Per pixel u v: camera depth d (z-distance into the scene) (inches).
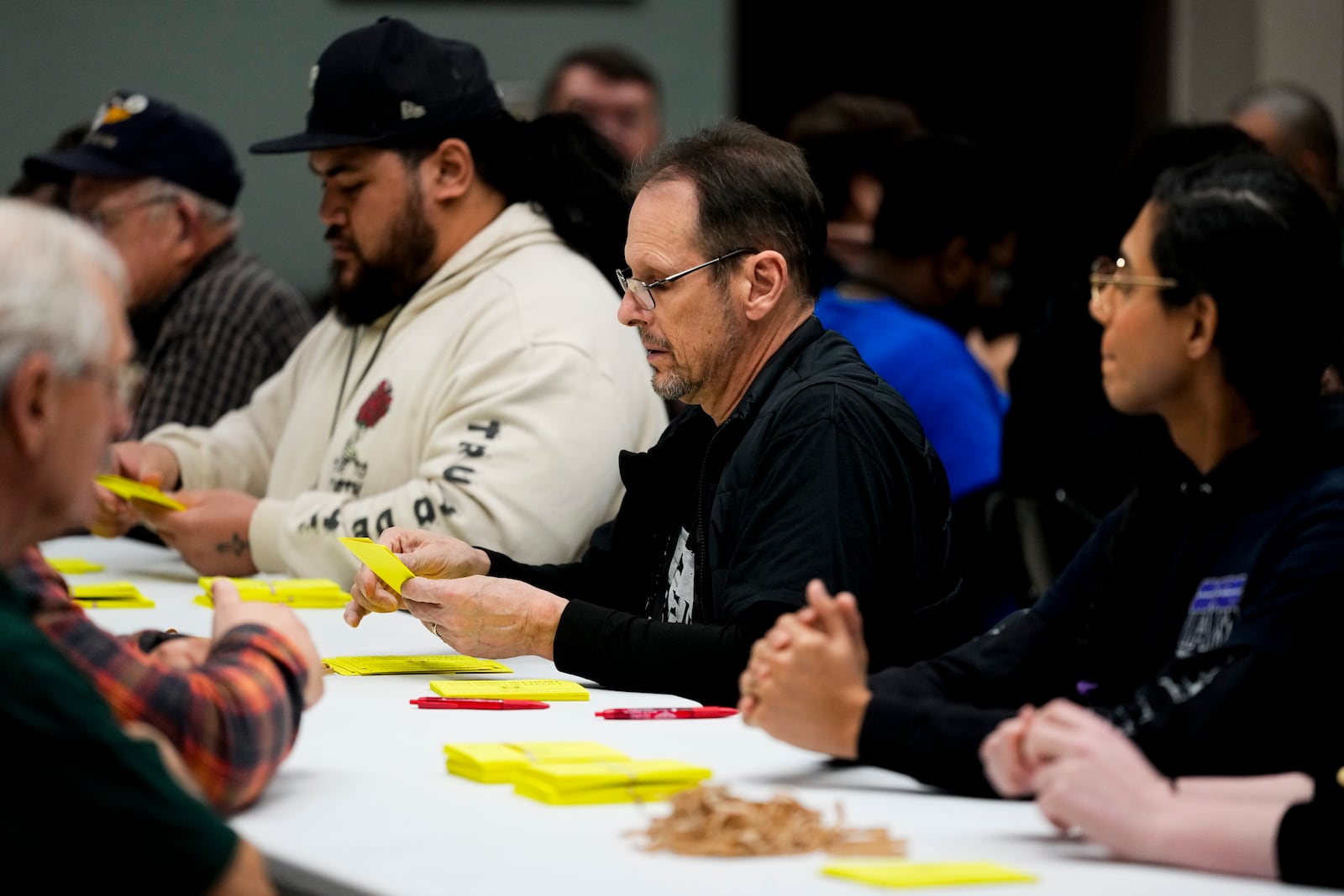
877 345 303.0
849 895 105.8
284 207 531.2
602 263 273.1
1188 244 130.8
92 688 106.1
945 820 127.6
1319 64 578.9
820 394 180.2
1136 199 233.5
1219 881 111.7
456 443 250.2
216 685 125.8
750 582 175.3
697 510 192.2
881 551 178.2
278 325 358.0
